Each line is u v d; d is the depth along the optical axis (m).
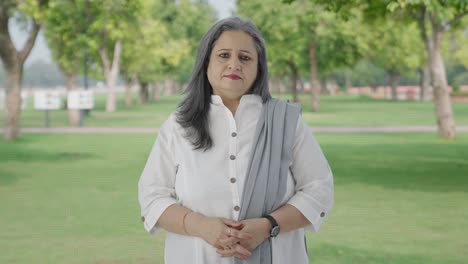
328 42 37.16
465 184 10.76
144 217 2.43
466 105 51.88
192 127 2.39
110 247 6.51
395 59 56.12
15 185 11.03
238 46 2.38
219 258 2.30
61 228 7.44
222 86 2.38
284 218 2.29
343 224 7.59
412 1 12.23
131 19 35.06
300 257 2.42
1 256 6.15
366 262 5.87
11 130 20.78
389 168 12.99
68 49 28.78
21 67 20.94
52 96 26.30
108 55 44.66
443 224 7.59
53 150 17.22
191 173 2.37
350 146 17.67
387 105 52.56
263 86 2.47
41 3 20.77
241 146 2.38
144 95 62.56
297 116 2.45
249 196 2.31
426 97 66.38
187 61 64.38
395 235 6.99
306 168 2.41
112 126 27.56
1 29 19.92
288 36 37.44
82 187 10.73
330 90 107.12
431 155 15.30
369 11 19.77
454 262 5.87
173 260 2.39
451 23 19.50
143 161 14.59
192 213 2.32
